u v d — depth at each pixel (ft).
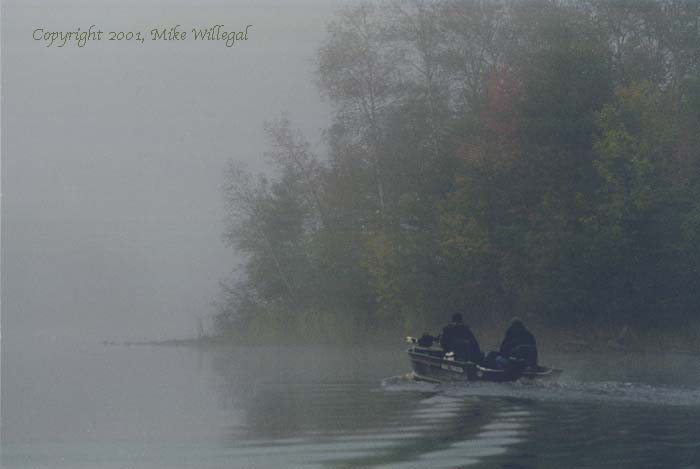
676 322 194.29
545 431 71.46
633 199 183.01
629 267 185.57
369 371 139.95
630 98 188.85
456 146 215.31
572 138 192.13
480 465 58.03
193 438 71.97
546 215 191.11
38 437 73.51
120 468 60.08
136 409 91.50
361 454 62.59
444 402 92.73
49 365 160.15
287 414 85.35
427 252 211.61
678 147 199.31
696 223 185.98
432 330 216.54
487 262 203.62
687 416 80.07
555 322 202.39
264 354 194.90
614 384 105.81
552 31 200.03
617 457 60.34
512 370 109.09
